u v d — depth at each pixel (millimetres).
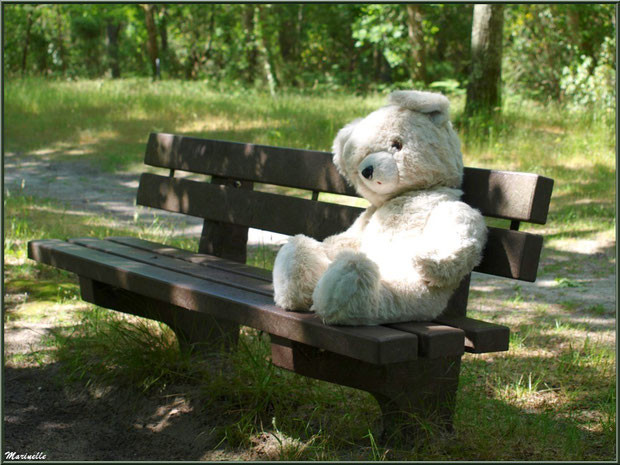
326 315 2666
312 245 2949
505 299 5512
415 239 2945
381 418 3189
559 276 6105
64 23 32594
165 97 16359
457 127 12445
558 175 9703
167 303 3865
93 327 4332
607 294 5551
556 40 18578
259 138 11898
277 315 2822
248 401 3365
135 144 12578
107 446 3158
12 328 4516
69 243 4285
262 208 3971
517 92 18734
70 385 3734
